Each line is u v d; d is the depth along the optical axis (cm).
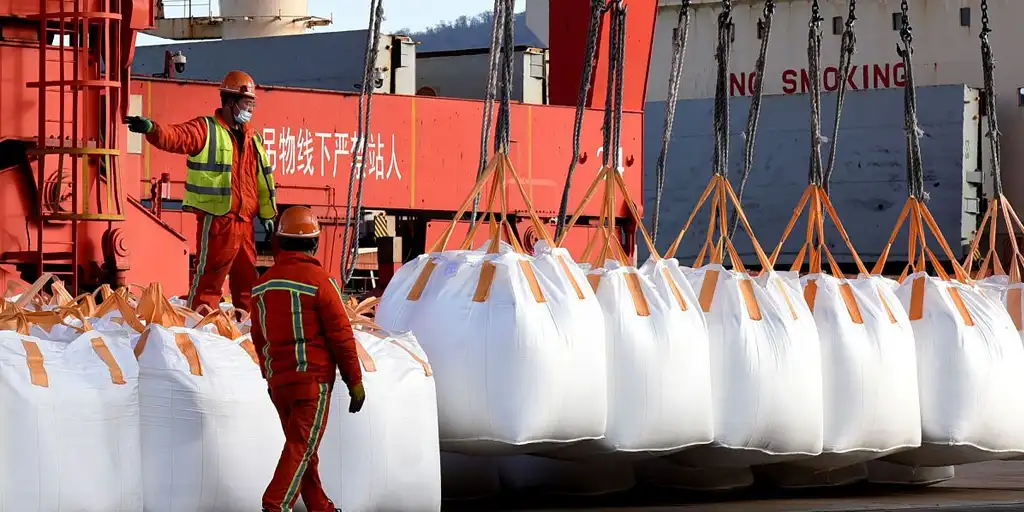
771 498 974
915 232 1081
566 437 825
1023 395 1025
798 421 911
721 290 919
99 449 668
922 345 1004
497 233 861
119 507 673
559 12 2208
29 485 645
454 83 2638
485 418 808
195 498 693
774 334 909
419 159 2033
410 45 2419
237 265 931
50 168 1109
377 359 760
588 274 885
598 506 898
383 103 2000
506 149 884
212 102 1802
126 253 1125
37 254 1088
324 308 670
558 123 2130
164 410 693
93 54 1140
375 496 742
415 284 859
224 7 3091
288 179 1917
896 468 1057
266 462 711
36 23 1134
